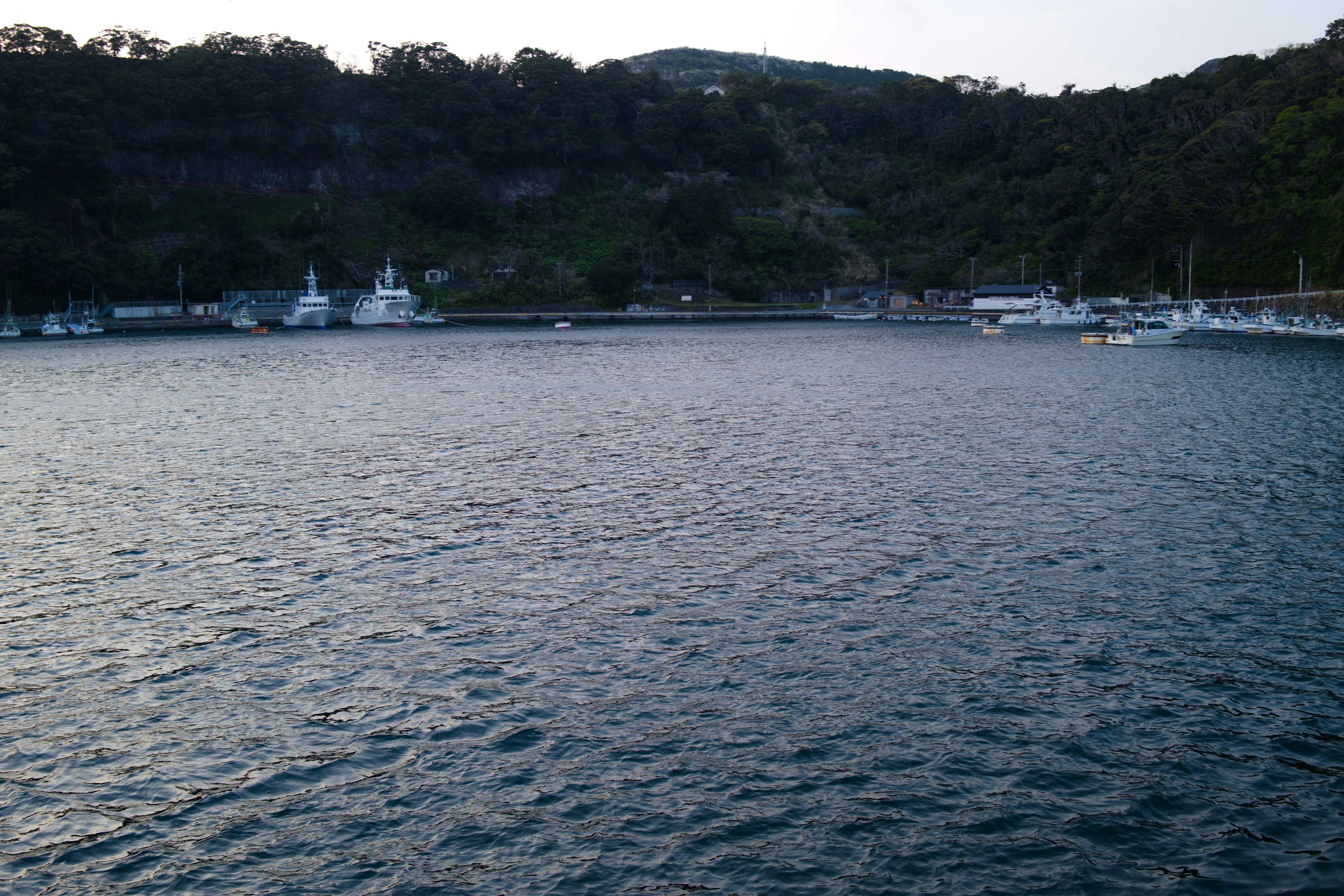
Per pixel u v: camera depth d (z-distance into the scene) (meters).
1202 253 171.00
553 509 38.53
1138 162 197.25
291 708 22.31
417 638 26.02
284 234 192.12
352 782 19.39
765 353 113.44
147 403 70.19
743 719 21.52
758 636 25.86
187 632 26.52
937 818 17.97
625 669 24.00
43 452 51.09
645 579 30.30
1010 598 28.31
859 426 57.56
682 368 94.50
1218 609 27.42
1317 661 24.14
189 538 34.91
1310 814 18.03
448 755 20.27
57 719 21.94
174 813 18.47
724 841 17.41
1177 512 37.09
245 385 81.12
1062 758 19.84
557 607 28.09
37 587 29.97
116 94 185.62
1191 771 19.38
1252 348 112.94
